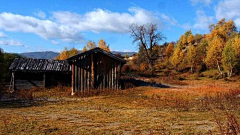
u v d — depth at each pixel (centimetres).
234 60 4272
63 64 2802
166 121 952
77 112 1202
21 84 2583
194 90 2378
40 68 2616
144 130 810
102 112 1195
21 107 1398
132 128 841
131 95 1989
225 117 985
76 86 2233
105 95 1991
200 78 4497
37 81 2627
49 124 918
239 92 1805
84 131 810
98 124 915
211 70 5212
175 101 1552
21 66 2589
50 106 1423
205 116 1034
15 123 930
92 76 2302
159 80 4031
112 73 2386
